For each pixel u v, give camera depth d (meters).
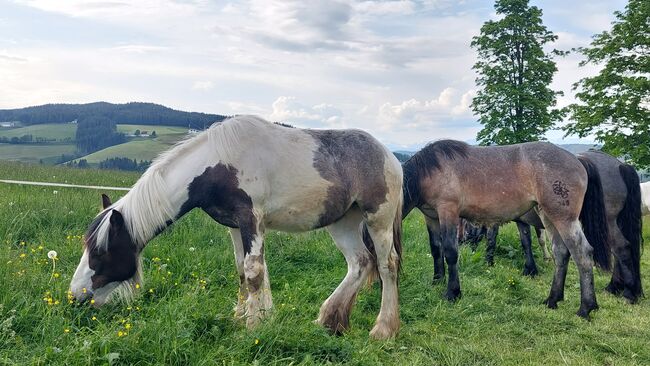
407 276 6.00
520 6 19.55
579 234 5.40
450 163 5.91
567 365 3.78
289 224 4.20
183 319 3.46
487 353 3.95
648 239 11.49
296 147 4.11
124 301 4.07
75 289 3.87
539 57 19.59
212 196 3.96
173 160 4.05
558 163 5.54
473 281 6.25
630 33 18.59
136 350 3.06
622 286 6.43
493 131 19.47
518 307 5.38
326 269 5.99
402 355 3.84
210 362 3.06
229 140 3.92
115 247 3.90
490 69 19.80
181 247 5.84
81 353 2.88
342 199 4.20
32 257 4.94
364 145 4.38
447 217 5.83
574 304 5.77
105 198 4.32
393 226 4.56
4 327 3.16
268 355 3.36
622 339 4.41
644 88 17.80
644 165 17.67
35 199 7.17
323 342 3.65
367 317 4.69
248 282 3.85
